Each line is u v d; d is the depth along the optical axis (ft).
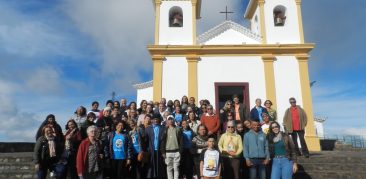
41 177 23.94
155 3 54.75
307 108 48.70
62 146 25.03
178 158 26.96
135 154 27.53
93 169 23.36
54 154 23.98
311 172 30.99
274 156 25.64
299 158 33.65
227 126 27.43
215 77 50.55
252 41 53.21
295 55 51.01
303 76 50.14
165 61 51.19
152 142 27.91
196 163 27.32
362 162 31.78
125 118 29.32
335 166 31.42
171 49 51.19
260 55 51.24
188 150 28.17
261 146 26.08
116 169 26.07
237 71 50.70
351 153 38.88
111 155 25.98
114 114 30.68
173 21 54.34
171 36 53.01
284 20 54.08
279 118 48.32
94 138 23.97
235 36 53.52
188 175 28.07
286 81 50.06
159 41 52.75
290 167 25.05
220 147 26.71
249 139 26.37
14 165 32.78
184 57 51.37
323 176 30.30
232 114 31.40
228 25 53.67
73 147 25.43
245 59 51.13
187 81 50.34
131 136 27.68
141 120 31.73
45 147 23.93
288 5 54.03
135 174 27.89
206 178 24.35
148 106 32.32
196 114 34.58
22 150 45.37
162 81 50.29
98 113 32.86
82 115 28.63
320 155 35.06
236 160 26.16
